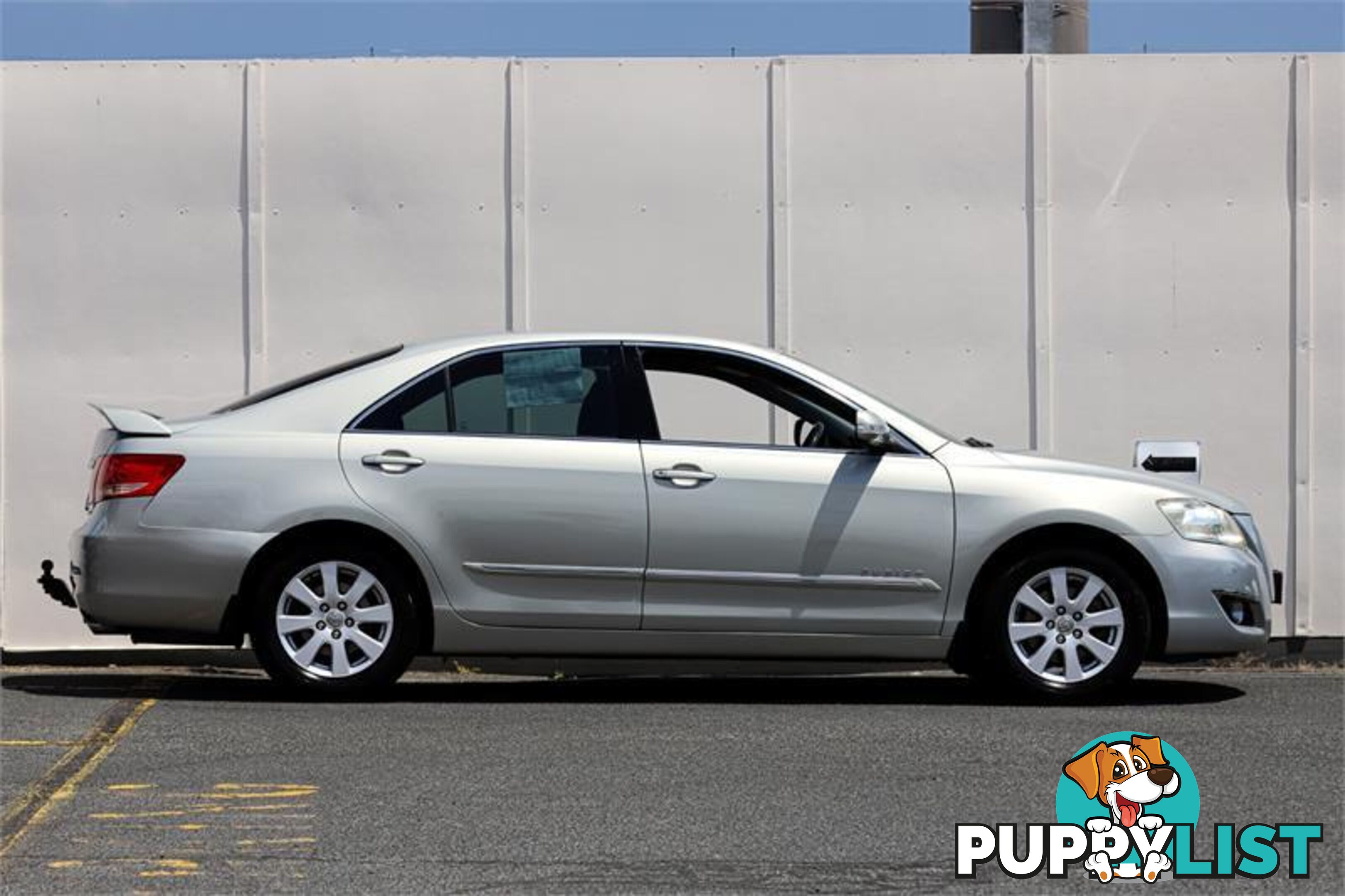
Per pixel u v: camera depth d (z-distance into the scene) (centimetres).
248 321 2153
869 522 1677
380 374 1695
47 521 2136
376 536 1675
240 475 1661
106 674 1955
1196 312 2169
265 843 1164
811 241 2167
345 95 2156
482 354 1702
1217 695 1781
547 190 2162
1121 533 1689
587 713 1639
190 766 1383
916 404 2167
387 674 1673
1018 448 2169
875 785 1333
